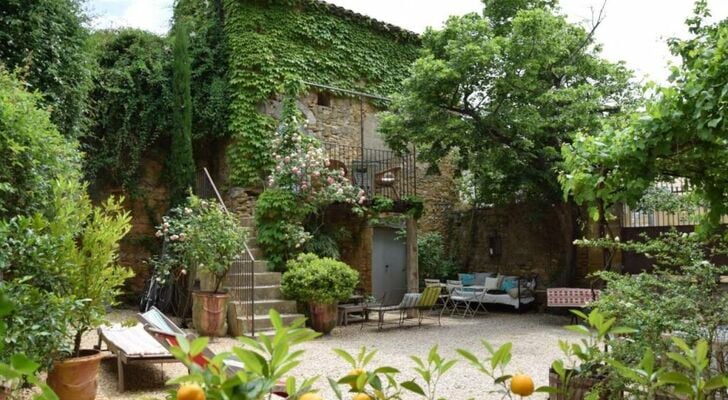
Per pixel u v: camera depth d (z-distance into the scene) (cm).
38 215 436
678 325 300
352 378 116
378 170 1215
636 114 291
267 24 1091
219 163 1123
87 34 850
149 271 1070
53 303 404
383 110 1238
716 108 258
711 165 288
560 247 1231
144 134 1041
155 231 1075
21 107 517
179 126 1041
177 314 951
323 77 1150
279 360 94
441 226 1396
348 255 1141
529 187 1120
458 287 1179
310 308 856
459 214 1404
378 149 1227
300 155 973
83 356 481
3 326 76
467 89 1009
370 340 811
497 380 125
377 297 1239
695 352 122
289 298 877
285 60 1099
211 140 1115
